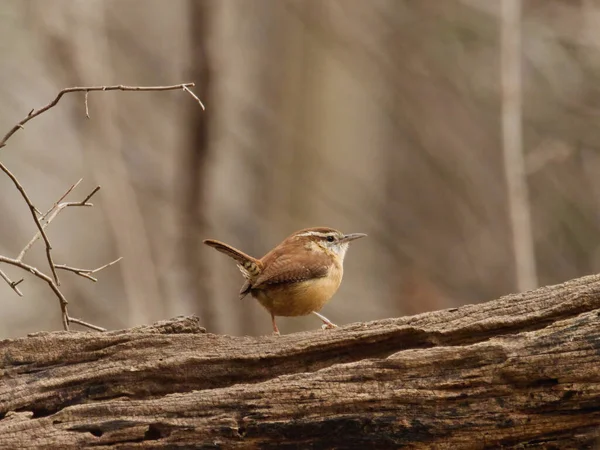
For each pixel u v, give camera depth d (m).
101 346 6.50
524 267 13.41
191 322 6.63
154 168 19.41
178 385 6.41
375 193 18.72
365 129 18.98
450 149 18.66
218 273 17.83
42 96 18.00
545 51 16.08
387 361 5.97
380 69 18.75
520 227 13.57
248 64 19.06
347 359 6.38
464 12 17.27
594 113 16.00
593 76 16.09
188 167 16.62
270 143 18.41
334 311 17.50
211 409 6.04
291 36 18.66
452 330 6.18
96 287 18.33
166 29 19.94
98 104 16.31
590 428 5.77
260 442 5.97
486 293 17.62
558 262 16.33
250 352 6.41
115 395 6.38
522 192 13.68
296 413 5.97
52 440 6.00
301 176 18.00
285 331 17.39
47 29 16.17
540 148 14.95
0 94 17.55
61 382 6.38
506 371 5.81
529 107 16.66
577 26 15.66
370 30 18.47
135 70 19.25
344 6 18.39
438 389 5.88
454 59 17.92
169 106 19.36
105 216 17.17
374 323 6.43
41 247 17.41
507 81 13.91
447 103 18.80
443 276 18.14
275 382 6.06
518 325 6.11
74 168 18.39
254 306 17.98
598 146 16.41
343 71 18.72
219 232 17.98
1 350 6.52
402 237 18.64
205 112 16.08
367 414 5.90
